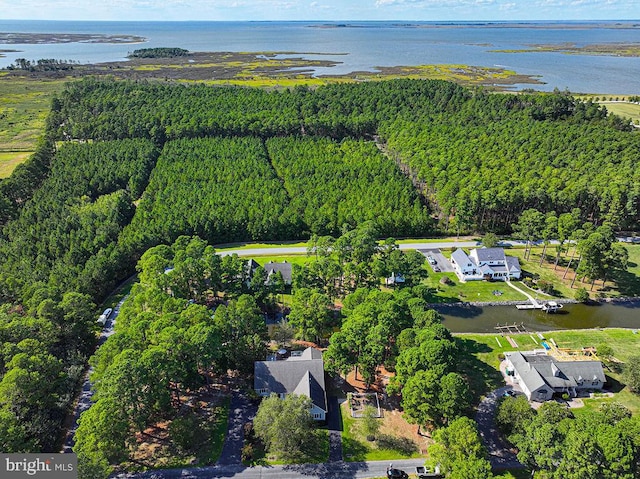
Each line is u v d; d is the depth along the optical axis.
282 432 61.88
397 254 106.06
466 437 56.47
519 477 61.38
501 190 133.88
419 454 65.62
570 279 113.75
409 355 70.19
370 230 111.56
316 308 86.56
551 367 78.25
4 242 114.31
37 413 66.75
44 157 172.62
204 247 104.94
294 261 118.38
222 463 63.88
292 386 72.94
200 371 80.56
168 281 91.56
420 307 83.81
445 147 169.62
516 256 124.44
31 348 71.25
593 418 57.03
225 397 75.38
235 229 128.25
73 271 98.62
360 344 74.19
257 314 84.81
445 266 119.25
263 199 139.50
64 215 126.69
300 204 137.12
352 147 182.25
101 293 101.12
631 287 110.31
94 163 164.62
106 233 117.25
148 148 176.75
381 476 62.50
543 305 102.94
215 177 154.25
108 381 60.91
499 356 86.56
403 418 70.81
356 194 142.00
